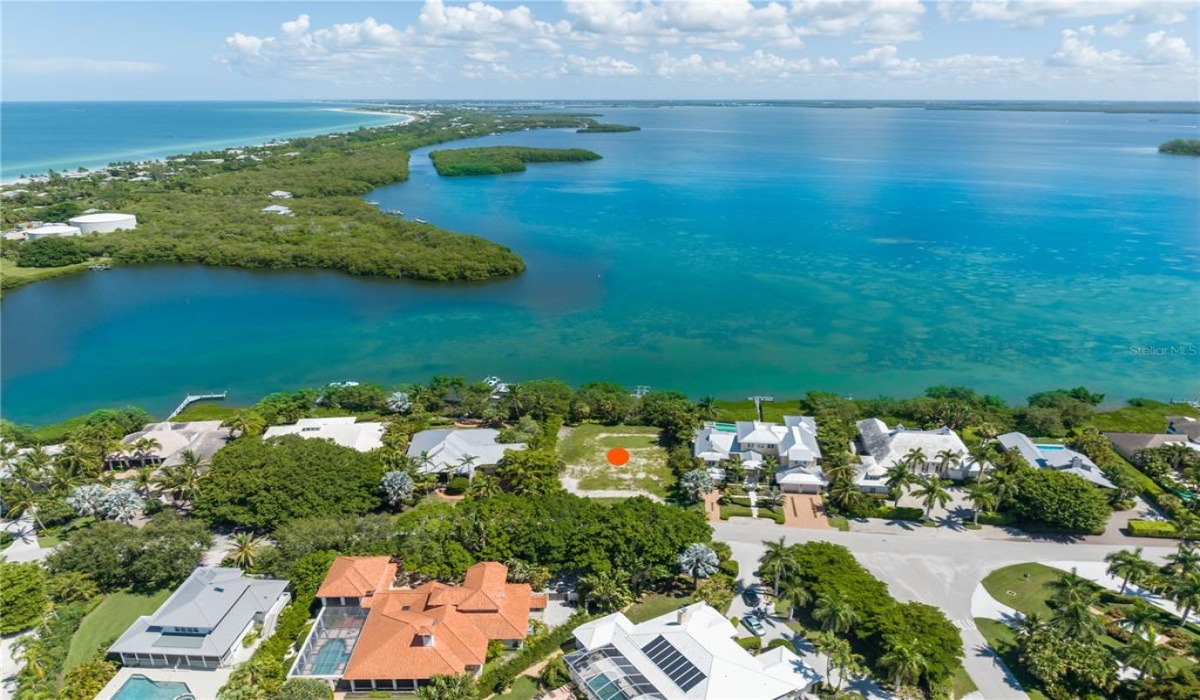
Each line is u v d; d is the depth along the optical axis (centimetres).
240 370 16100
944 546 9638
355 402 13625
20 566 8206
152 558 8594
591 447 12338
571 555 8688
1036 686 7288
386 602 8031
